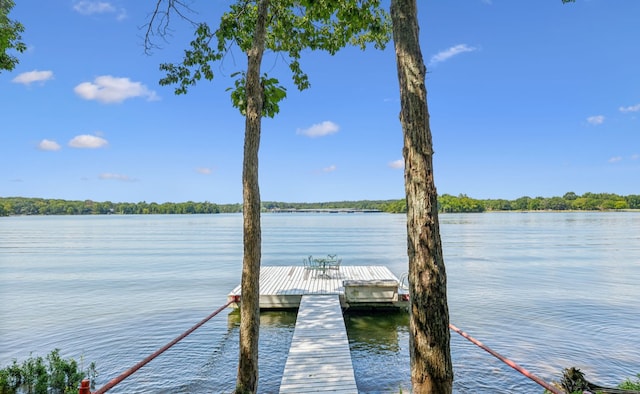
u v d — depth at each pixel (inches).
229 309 542.3
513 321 482.6
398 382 307.3
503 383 307.1
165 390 298.0
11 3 193.2
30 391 282.2
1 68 269.3
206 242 1878.7
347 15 240.1
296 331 356.8
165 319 496.4
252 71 194.5
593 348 386.0
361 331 428.1
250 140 192.2
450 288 699.4
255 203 191.3
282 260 1150.3
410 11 136.3
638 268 953.5
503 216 5703.7
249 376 185.0
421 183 127.2
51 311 540.1
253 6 253.4
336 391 237.1
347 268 756.6
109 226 3713.1
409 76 132.2
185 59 246.2
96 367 343.0
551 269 939.3
